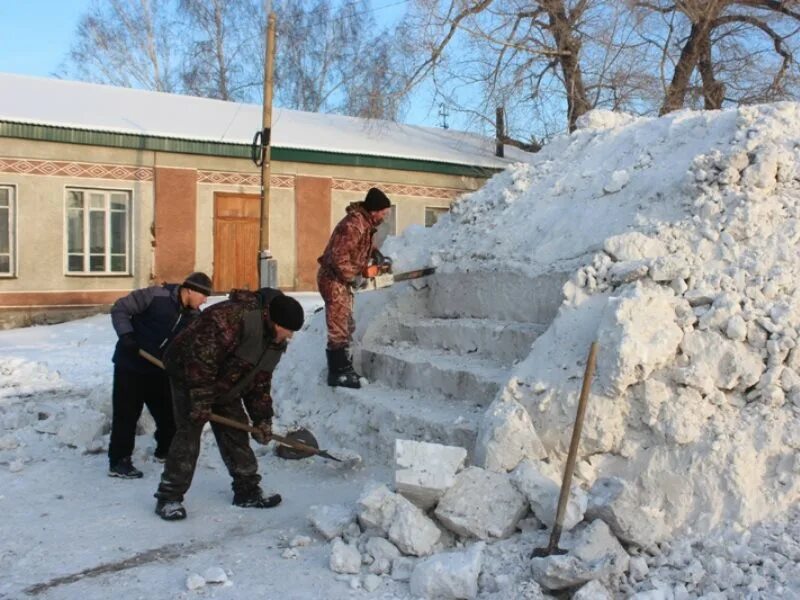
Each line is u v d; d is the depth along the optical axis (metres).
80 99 19.38
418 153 20.53
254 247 18.48
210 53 36.91
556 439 4.81
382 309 7.75
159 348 5.74
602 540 3.85
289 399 7.38
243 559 4.26
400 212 20.14
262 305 4.84
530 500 4.30
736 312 4.84
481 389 5.84
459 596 3.77
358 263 6.92
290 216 18.86
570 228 6.79
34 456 6.25
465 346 6.73
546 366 5.15
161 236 17.45
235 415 5.08
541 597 3.65
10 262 16.27
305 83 36.91
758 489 4.26
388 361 6.94
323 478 5.69
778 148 6.03
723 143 6.54
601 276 5.56
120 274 17.19
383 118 21.50
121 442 5.71
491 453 4.68
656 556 3.97
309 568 4.13
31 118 16.06
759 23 21.23
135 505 5.13
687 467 4.39
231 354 4.83
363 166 19.55
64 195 16.56
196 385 4.70
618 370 4.64
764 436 4.41
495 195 8.17
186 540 4.55
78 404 7.67
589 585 3.59
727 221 5.63
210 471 5.98
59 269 16.58
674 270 5.21
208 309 4.79
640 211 6.33
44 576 4.06
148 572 4.10
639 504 4.25
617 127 8.11
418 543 4.11
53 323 16.55
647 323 4.83
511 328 6.30
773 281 5.04
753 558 3.84
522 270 6.61
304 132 20.67
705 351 4.77
